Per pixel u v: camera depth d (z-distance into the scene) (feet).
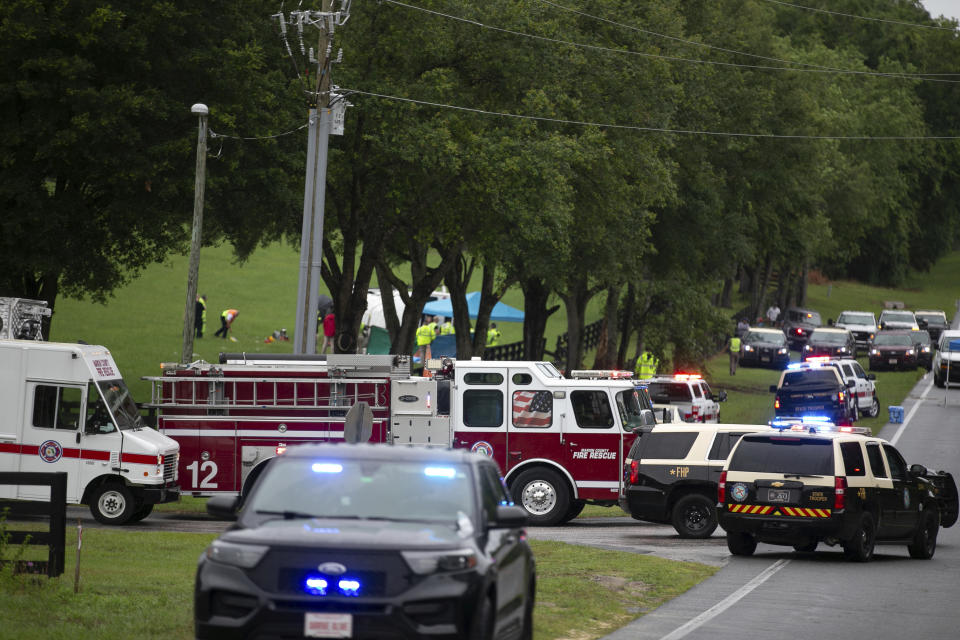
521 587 126.41
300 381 292.81
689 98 635.25
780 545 262.47
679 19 611.47
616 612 167.12
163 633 135.95
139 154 377.91
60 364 270.05
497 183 443.73
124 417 273.75
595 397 302.86
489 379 303.27
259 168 406.82
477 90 480.64
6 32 353.10
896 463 259.39
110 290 457.27
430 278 516.73
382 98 428.15
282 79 421.18
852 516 233.55
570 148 461.78
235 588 104.12
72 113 374.63
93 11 368.89
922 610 177.47
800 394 542.16
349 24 439.63
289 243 604.08
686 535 275.59
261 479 118.11
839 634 154.92
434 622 103.30
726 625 159.22
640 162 544.62
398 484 116.57
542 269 524.93
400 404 296.71
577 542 257.34
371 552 104.22
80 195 404.98
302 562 104.12
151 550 211.41
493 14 460.55
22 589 157.28
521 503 302.04
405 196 463.42
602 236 545.03
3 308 332.19
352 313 476.95
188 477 289.12
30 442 269.85
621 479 300.81
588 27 550.36
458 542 107.55
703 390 496.64
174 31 380.37
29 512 164.86
